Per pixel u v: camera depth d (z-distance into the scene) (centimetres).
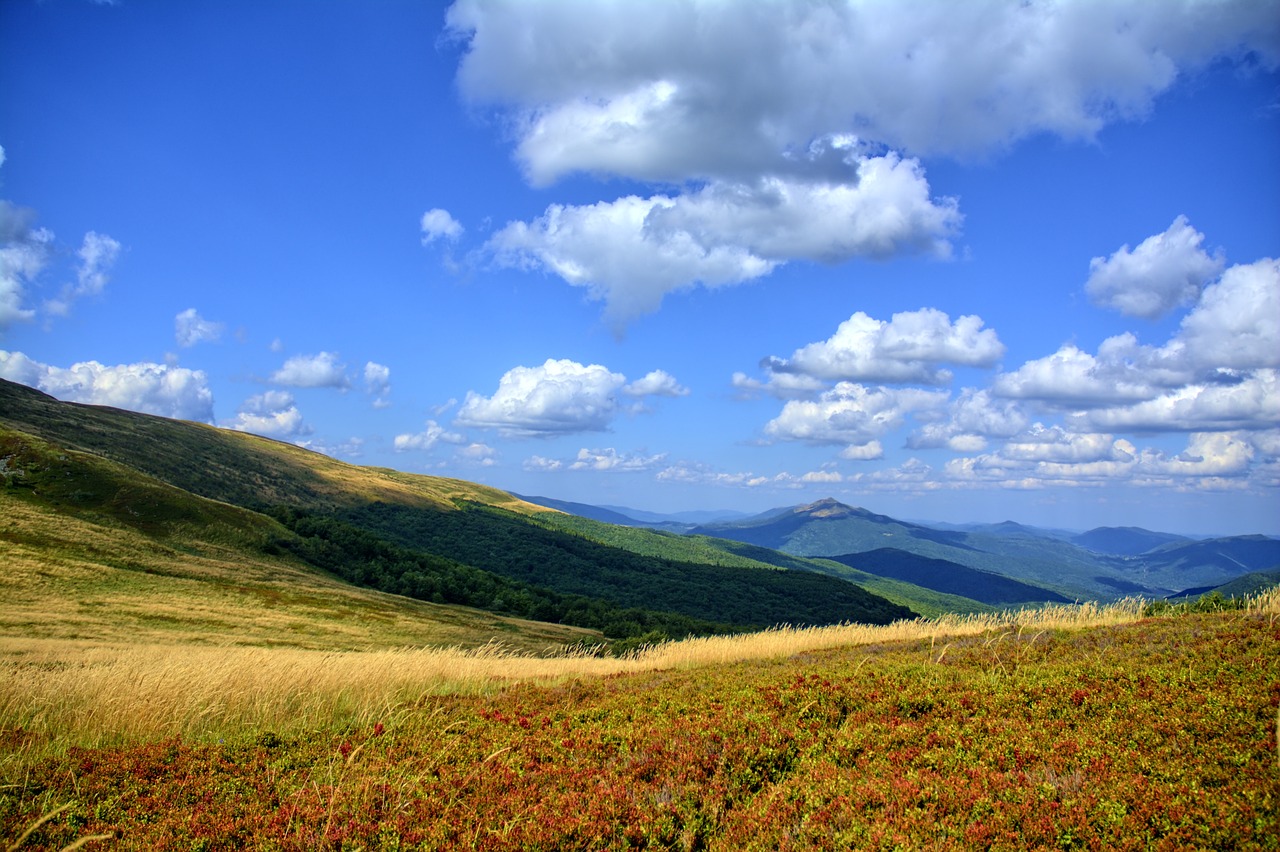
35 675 1391
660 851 736
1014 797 753
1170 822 667
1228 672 1128
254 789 938
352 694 1491
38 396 15712
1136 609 2317
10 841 762
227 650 2577
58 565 6291
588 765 998
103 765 999
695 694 1403
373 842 758
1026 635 1859
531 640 7700
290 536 10831
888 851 671
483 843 745
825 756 956
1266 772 746
